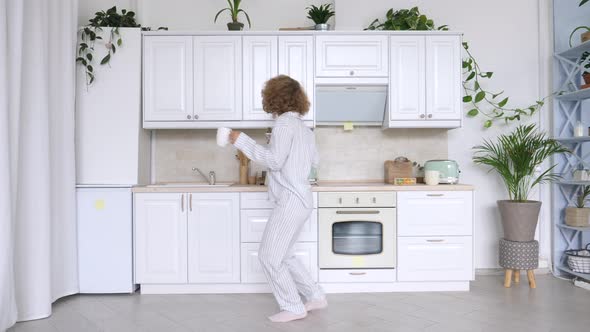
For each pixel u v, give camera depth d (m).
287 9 3.76
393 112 3.41
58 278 2.94
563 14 3.71
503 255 3.32
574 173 3.54
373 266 3.16
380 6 3.72
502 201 3.40
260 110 3.37
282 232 2.47
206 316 2.68
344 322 2.55
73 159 3.06
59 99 2.96
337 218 3.15
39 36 2.65
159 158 3.71
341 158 3.75
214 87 3.37
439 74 3.41
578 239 3.71
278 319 2.56
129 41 3.32
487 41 3.76
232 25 3.45
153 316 2.69
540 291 3.19
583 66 3.45
